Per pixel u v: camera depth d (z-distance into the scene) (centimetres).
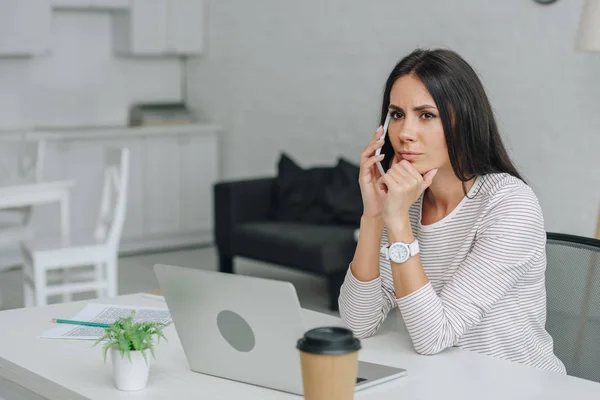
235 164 789
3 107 743
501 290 211
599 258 224
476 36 575
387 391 179
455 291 209
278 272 688
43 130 731
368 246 221
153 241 766
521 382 184
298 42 712
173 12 786
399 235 206
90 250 484
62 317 239
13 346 213
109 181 516
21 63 748
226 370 187
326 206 604
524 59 547
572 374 227
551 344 226
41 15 708
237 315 180
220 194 625
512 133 558
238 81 775
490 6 564
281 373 178
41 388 191
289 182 629
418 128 210
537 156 545
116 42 792
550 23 530
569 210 530
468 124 211
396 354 206
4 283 638
